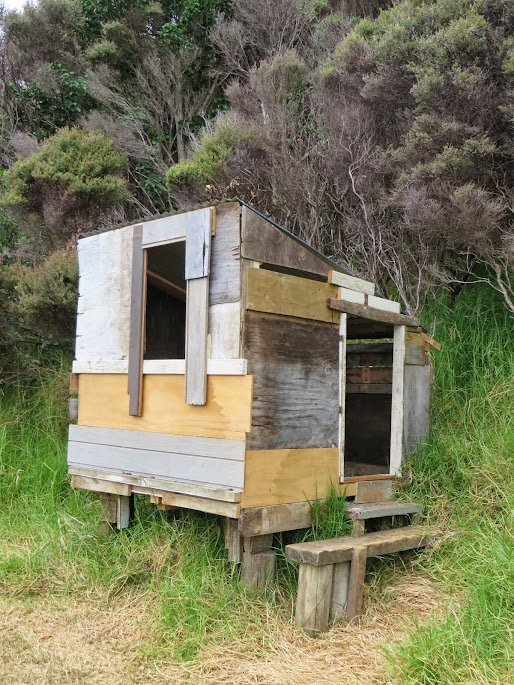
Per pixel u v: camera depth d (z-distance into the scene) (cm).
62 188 887
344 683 300
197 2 1174
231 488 370
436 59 635
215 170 831
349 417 589
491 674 285
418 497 479
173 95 1197
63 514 546
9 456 654
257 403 377
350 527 418
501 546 371
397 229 721
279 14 1065
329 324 437
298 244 418
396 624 359
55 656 342
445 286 709
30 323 750
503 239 598
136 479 425
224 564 411
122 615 389
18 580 443
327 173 773
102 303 463
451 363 615
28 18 1238
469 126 617
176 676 318
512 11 626
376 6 973
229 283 382
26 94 1235
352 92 780
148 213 1046
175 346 541
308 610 356
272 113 846
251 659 333
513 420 518
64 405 764
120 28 1207
